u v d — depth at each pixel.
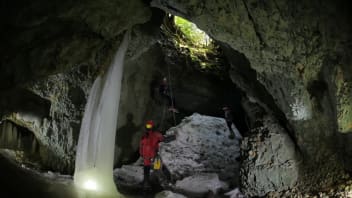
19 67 6.10
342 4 4.98
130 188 8.92
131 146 11.68
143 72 11.89
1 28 5.48
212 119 13.02
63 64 6.82
